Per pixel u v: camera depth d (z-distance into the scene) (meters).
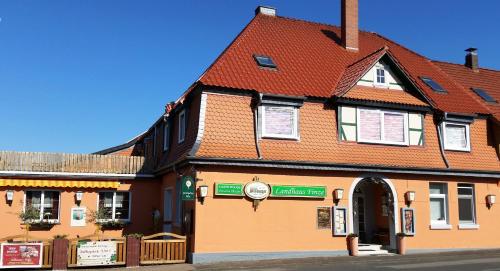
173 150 21.97
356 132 20.22
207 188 17.25
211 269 15.57
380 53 21.08
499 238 22.08
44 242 15.42
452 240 21.03
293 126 19.28
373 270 15.20
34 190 21.27
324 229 18.84
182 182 17.23
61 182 21.36
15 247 15.07
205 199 17.27
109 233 22.11
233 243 17.39
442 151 21.61
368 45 25.88
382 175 20.22
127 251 16.09
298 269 15.45
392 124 20.94
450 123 22.19
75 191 21.81
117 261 16.03
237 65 19.94
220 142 18.03
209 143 17.84
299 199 18.67
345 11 24.91
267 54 21.62
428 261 17.64
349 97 20.08
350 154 19.77
